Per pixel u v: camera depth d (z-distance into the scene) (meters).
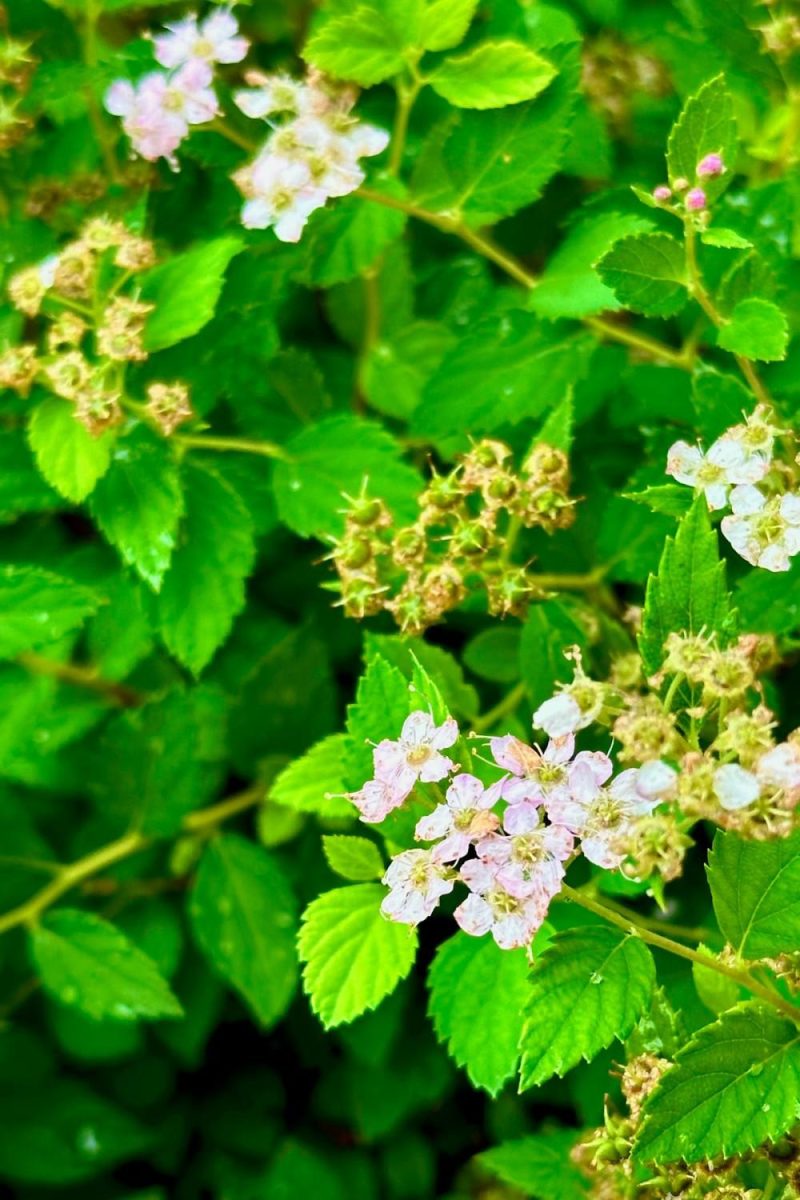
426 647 0.45
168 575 0.46
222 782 0.50
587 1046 0.38
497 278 0.51
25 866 0.50
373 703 0.40
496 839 0.38
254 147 0.46
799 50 0.45
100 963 0.49
